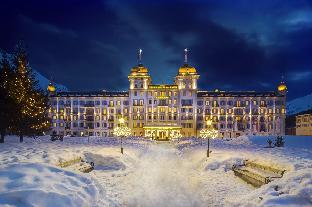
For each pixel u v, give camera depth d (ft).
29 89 183.01
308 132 436.35
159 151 166.71
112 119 435.53
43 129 199.93
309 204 41.50
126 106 435.12
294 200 42.73
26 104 176.76
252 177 65.92
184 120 422.82
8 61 178.70
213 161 91.61
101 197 47.44
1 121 158.61
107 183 65.10
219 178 76.33
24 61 182.29
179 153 156.25
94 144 166.61
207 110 430.61
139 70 433.07
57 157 75.25
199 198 53.36
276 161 71.77
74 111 441.27
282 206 41.42
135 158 116.98
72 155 85.56
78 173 49.80
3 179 41.50
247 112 431.43
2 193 36.29
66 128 439.63
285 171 63.05
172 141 278.67
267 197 44.70
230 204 49.80
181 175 79.05
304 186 44.57
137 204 48.37
